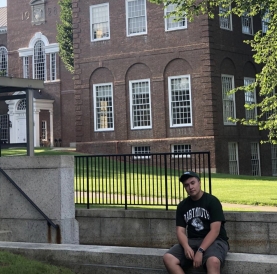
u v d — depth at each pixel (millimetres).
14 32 62812
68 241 14633
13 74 62812
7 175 15250
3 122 61719
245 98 41188
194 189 9250
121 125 41438
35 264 10031
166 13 39688
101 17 42594
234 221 14789
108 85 42188
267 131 43156
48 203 14648
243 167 40500
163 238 15523
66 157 14695
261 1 28484
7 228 15242
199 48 38438
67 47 54000
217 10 39031
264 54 27359
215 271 8602
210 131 38000
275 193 21766
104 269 9938
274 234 14406
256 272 8750
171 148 39375
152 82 40219
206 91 38156
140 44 40750
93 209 16578
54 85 58781
